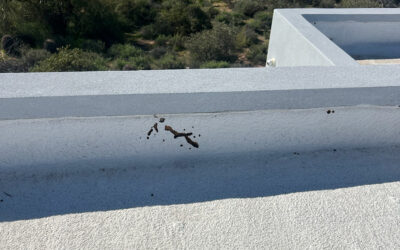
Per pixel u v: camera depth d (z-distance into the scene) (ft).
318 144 6.88
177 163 6.48
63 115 5.30
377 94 6.19
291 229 5.21
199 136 6.22
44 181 5.89
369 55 13.85
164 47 42.14
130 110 5.44
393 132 6.98
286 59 12.09
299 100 5.94
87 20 42.47
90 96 5.18
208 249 4.84
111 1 46.39
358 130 6.80
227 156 6.68
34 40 40.24
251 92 5.65
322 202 5.73
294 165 6.57
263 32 48.39
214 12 52.75
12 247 4.73
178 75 5.96
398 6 52.75
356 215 5.50
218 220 5.30
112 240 4.90
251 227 5.21
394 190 6.04
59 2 41.52
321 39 10.07
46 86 5.32
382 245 5.05
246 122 6.22
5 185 5.75
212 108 5.68
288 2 56.90
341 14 12.84
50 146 5.82
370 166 6.63
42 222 5.13
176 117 5.89
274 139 6.59
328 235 5.15
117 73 5.88
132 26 47.70
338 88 5.93
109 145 6.01
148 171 6.27
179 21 45.52
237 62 39.78
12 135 5.56
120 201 5.60
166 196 5.74
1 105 5.01
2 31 39.32
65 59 31.14
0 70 32.17
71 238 4.90
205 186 6.00
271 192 5.91
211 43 39.78
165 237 4.98
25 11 41.52
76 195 5.67
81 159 6.11
